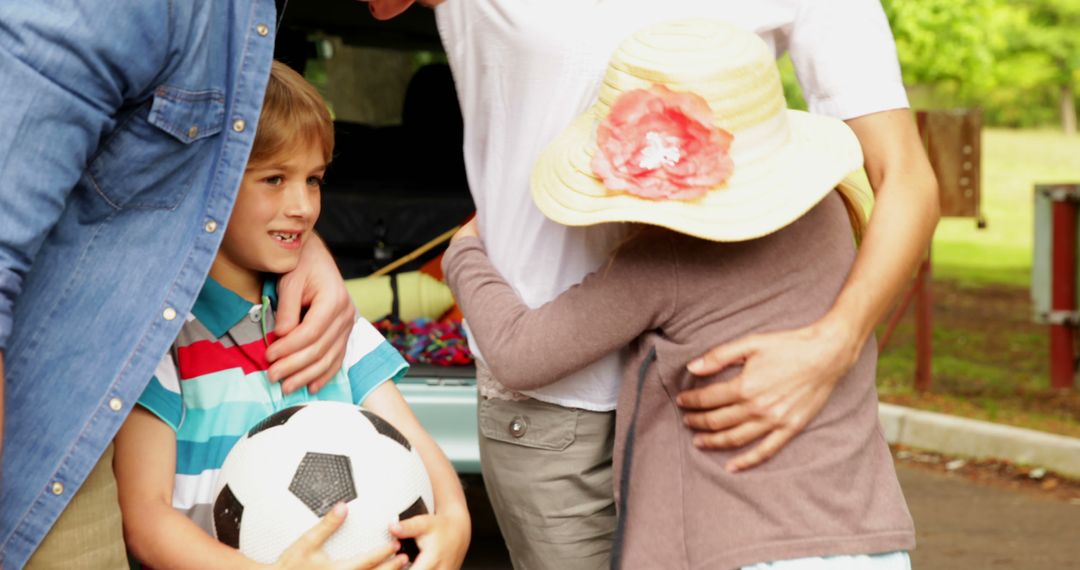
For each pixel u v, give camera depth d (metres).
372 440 2.08
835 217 2.35
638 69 2.24
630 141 2.17
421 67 4.99
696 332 2.25
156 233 1.95
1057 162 23.12
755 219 2.15
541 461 2.55
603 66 2.45
